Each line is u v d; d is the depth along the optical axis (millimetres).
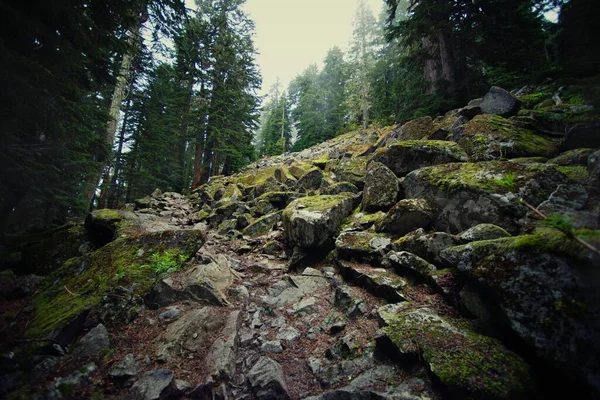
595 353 2344
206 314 4543
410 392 2848
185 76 20938
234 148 22406
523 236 3207
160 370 3406
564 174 4590
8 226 10062
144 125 20000
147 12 6512
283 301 5359
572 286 2621
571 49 6000
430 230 5625
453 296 3904
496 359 2809
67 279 5305
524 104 8695
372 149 13125
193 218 12625
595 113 5414
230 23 24281
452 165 6090
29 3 4086
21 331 3887
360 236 6102
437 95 11477
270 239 8594
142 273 5254
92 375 3342
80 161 7895
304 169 14664
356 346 3736
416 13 10961
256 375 3520
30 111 4871
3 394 2992
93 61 6156
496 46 10320
